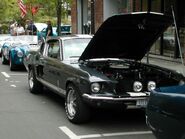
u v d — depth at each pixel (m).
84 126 7.79
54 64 9.07
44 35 23.66
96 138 7.02
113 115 8.70
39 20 33.62
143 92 7.51
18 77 14.37
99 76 7.50
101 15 24.16
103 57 8.97
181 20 17.44
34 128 7.64
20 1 27.94
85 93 7.47
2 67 17.52
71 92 8.09
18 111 9.02
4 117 8.47
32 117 8.48
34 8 27.33
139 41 8.80
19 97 10.64
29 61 11.25
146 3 20.03
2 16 41.12
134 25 8.13
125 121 8.20
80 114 7.75
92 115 8.24
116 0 23.75
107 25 7.89
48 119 8.31
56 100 10.25
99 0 24.33
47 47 10.07
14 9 40.59
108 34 8.21
